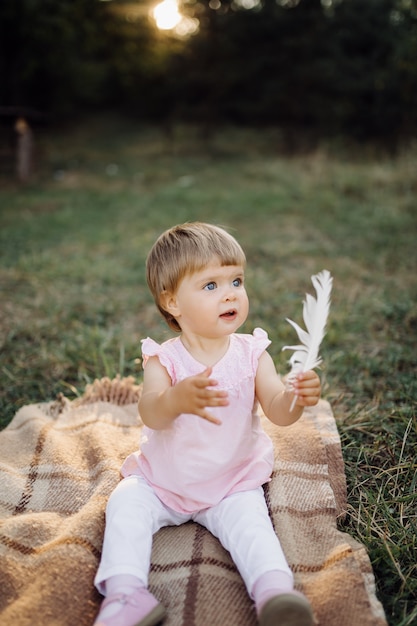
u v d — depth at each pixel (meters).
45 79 15.69
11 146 11.61
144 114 20.64
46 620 1.72
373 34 12.84
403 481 2.45
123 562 1.77
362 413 2.94
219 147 15.09
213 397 1.75
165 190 9.66
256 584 1.72
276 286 4.99
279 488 2.21
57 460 2.46
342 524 2.24
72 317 4.30
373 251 5.96
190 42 15.34
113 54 14.82
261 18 13.84
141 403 2.00
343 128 13.28
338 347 3.76
